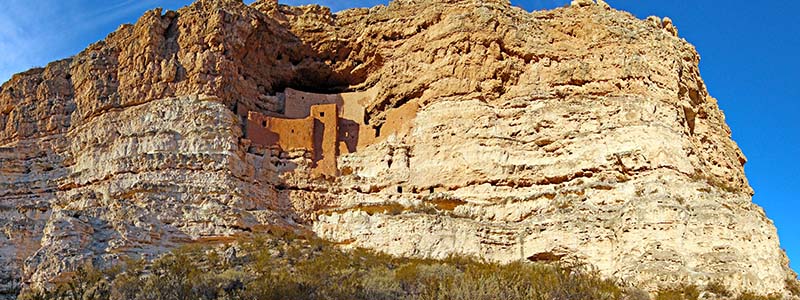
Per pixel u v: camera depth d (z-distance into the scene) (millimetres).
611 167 42188
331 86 49312
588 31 46500
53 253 38312
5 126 48312
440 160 44000
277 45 48094
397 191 43938
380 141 45812
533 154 43594
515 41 45969
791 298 38281
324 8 49125
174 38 46438
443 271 36375
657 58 45781
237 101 45688
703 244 38438
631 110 43500
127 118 44906
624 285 37188
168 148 43156
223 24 45906
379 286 34781
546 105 44625
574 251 39812
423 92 46062
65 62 48750
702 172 43531
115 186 42438
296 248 40094
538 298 33125
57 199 44656
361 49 48188
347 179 44594
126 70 46156
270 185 43625
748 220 39875
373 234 41844
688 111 46344
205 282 35250
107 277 37031
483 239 41031
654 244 38688
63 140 46656
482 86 45312
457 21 46500
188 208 40969
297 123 45375
